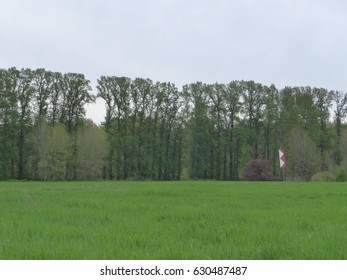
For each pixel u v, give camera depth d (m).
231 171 99.00
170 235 10.64
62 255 8.33
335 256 8.06
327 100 98.44
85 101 87.44
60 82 85.75
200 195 25.39
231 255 8.30
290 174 82.75
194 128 94.56
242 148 96.75
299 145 82.56
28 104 82.25
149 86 93.00
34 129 80.56
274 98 95.31
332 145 95.25
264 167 83.31
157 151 94.81
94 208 17.66
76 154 84.81
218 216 14.32
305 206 18.48
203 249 8.83
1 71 79.44
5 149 78.38
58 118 86.19
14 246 9.04
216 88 96.31
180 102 94.88
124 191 29.05
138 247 9.20
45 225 12.26
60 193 27.05
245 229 11.38
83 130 86.88
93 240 9.78
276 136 94.44
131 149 91.38
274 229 11.36
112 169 92.88
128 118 92.06
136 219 13.97
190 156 97.06
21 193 26.12
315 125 95.06
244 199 22.33
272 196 24.55
